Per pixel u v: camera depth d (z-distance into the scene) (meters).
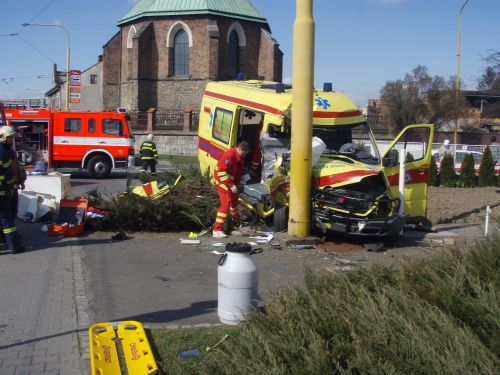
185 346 5.15
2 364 4.94
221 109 12.99
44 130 23.98
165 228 10.98
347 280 4.96
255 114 12.48
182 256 8.97
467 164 22.50
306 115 9.66
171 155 39.12
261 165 11.73
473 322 4.18
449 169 22.59
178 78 45.91
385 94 42.78
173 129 41.38
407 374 3.46
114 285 7.36
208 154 13.48
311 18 9.52
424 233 11.20
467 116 41.47
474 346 3.57
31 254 9.00
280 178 10.31
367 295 4.46
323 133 11.09
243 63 47.19
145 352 4.95
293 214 9.98
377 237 10.34
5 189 8.82
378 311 4.14
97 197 11.34
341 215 9.78
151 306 6.51
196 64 45.56
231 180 10.34
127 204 10.73
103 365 4.71
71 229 10.35
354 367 3.63
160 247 9.59
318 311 4.37
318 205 9.89
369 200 9.72
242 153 10.46
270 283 7.51
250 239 10.10
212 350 5.01
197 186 11.60
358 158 10.59
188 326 5.76
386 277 5.30
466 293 4.56
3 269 8.08
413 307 4.26
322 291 4.91
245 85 13.13
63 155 23.75
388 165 10.65
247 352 4.02
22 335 5.60
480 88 37.19
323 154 10.65
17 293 6.96
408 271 5.27
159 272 8.03
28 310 6.33
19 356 5.11
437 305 4.41
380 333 3.81
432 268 5.15
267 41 47.22
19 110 23.62
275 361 3.69
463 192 20.03
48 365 4.93
